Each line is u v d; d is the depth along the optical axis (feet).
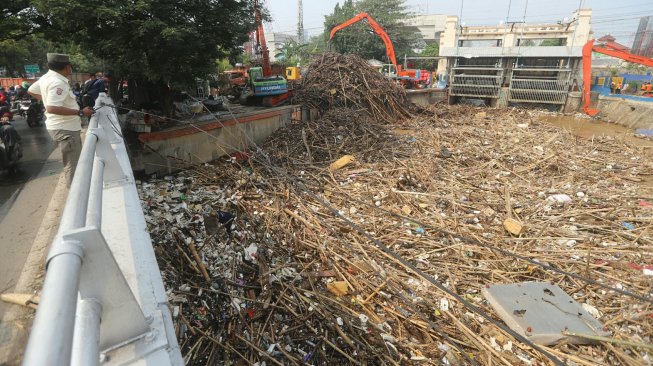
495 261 19.27
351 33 158.81
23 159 29.53
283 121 46.91
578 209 25.54
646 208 25.48
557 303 15.72
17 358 10.01
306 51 189.88
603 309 15.90
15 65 118.62
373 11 168.25
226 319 14.14
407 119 63.10
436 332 14.47
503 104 80.07
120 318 4.70
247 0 30.94
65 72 16.93
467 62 84.69
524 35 88.94
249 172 32.12
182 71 27.89
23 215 18.63
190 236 19.20
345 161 34.12
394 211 25.03
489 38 90.22
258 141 41.73
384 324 14.79
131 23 23.09
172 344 4.95
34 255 14.87
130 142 27.94
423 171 32.48
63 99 16.47
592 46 68.39
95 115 12.54
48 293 2.68
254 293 15.88
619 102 67.26
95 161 8.32
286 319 14.60
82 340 3.22
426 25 227.20
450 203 26.53
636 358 13.34
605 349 13.80
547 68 75.77
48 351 2.11
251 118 39.86
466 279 17.95
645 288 17.10
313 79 61.00
